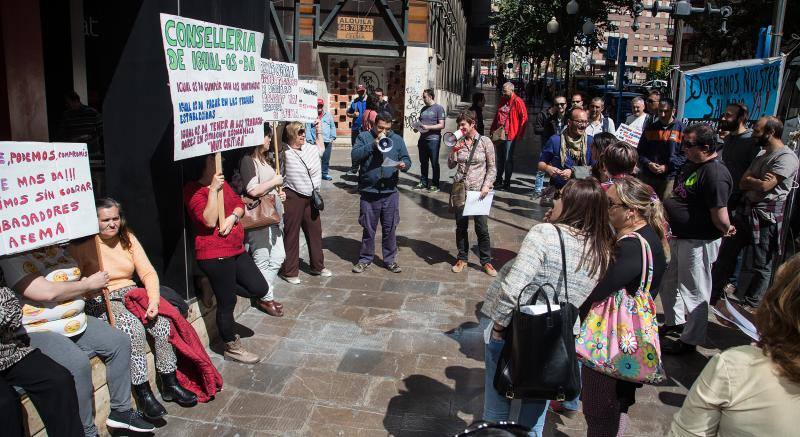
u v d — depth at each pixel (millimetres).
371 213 6707
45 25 7480
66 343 3299
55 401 3014
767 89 6660
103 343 3566
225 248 4473
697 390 1811
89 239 3713
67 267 3488
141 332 3832
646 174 7312
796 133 6020
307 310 5730
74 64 7820
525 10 25422
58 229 3236
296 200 6297
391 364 4688
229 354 4695
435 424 3896
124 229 3973
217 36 4297
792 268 1689
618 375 2980
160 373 4031
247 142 4805
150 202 4570
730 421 1735
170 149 4441
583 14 21734
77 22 7797
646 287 3027
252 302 5812
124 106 4508
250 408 4047
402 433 3789
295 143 6242
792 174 5527
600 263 2908
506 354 2902
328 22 17328
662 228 3326
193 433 3760
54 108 7660
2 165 2930
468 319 5574
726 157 6473
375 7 17438
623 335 2979
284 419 3926
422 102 18078
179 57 3889
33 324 3299
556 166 6492
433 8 19016
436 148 11258
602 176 4809
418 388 4336
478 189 6609
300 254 7508
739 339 5289
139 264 4043
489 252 6832
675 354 4953
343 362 4707
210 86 4234
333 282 6504
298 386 4340
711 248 4691
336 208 9984
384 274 6785
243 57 4664
